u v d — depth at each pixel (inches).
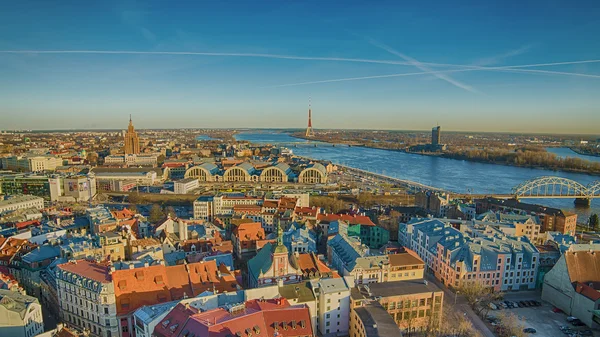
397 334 5856.3
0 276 7273.6
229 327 5201.8
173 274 7150.6
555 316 7775.6
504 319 7224.4
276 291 6791.3
